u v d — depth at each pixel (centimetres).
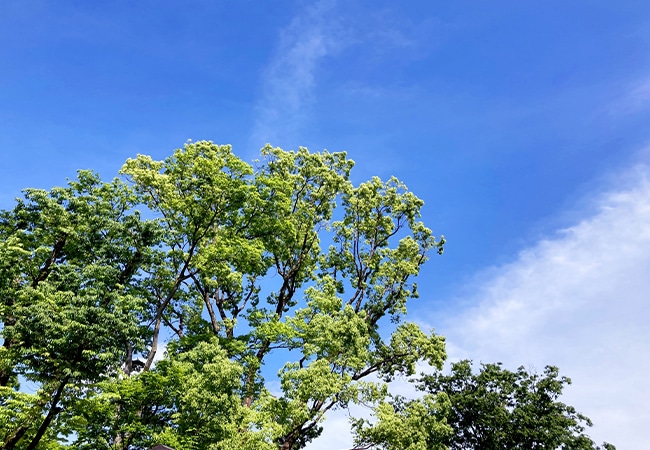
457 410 3897
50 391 2188
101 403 2289
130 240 2739
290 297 3422
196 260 2908
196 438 2338
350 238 3475
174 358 2697
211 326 3091
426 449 2547
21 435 2159
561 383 3909
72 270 2566
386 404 2583
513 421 3706
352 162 3522
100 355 2202
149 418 2581
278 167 3334
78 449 2314
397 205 3528
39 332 2272
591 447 3566
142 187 3089
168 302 3041
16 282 2672
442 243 3481
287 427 2411
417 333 2992
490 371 4044
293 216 3288
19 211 2858
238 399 2386
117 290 2455
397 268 3328
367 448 2512
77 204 2891
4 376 2356
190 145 3134
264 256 3272
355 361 2591
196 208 2992
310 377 2442
